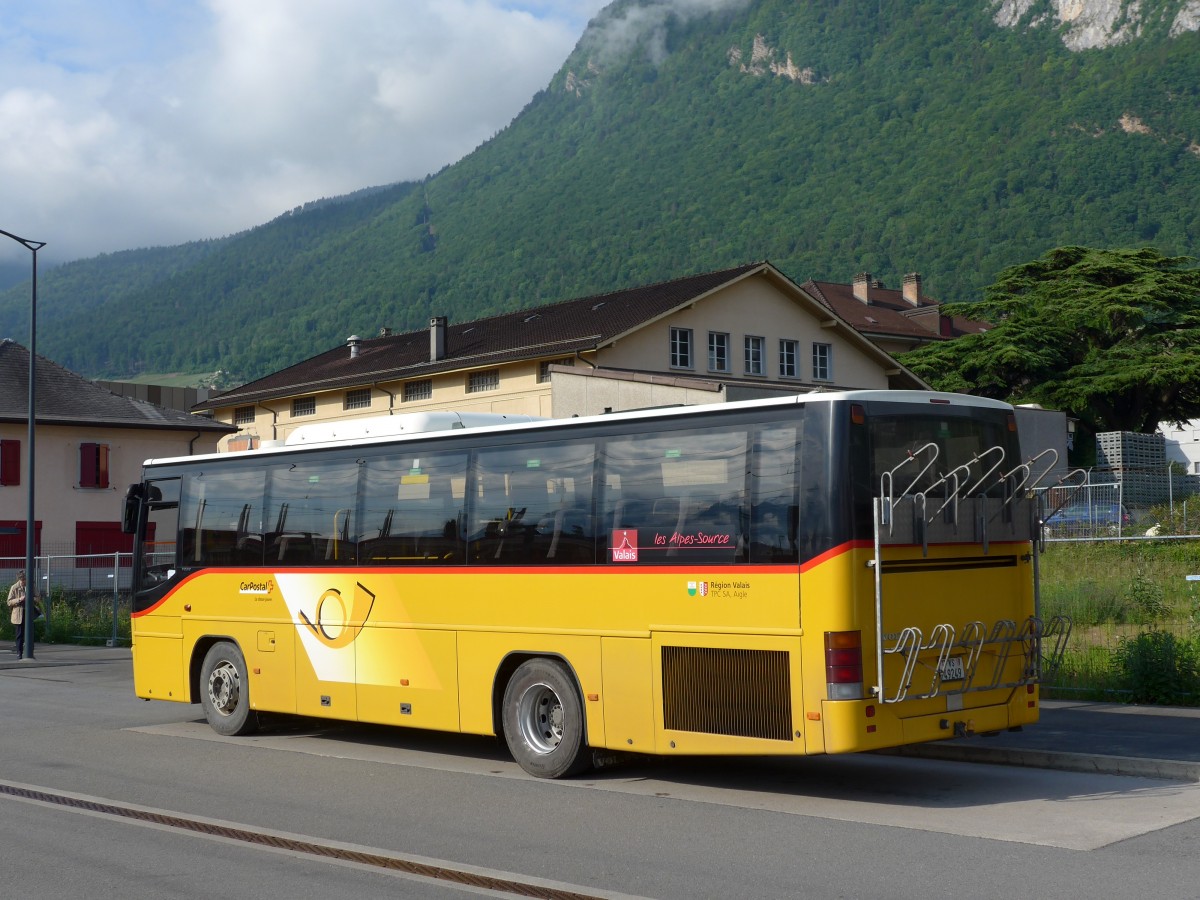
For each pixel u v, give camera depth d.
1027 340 60.75
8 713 17.98
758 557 10.59
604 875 8.20
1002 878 7.88
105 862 8.77
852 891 7.68
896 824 9.62
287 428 61.19
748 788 11.41
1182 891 7.51
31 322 31.48
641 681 11.30
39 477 53.16
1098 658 16.89
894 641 10.30
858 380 55.72
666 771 12.40
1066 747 12.18
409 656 13.28
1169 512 33.12
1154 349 59.53
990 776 11.63
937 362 62.84
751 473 10.74
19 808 10.77
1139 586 22.41
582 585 11.79
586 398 39.28
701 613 10.91
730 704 10.69
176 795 11.37
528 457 12.42
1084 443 59.34
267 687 14.88
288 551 14.72
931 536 10.59
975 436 11.22
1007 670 11.23
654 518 11.34
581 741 11.84
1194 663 15.39
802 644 10.27
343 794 11.34
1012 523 11.36
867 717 10.09
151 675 16.31
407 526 13.44
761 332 52.56
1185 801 10.23
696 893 7.70
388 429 14.19
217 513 15.70
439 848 9.09
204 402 64.56
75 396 55.09
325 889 7.97
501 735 13.73
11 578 36.69
